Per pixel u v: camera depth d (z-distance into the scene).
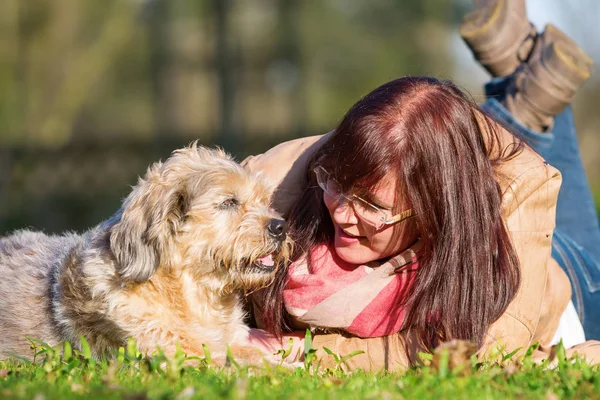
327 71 36.62
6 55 30.12
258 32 35.38
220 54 25.59
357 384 4.72
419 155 5.43
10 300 6.56
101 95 35.91
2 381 4.92
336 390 4.56
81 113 35.47
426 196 5.49
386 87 5.76
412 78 5.84
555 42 8.34
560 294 6.50
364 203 5.62
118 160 23.91
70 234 7.38
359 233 5.79
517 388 4.62
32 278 6.63
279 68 36.75
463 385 4.56
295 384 4.80
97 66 32.12
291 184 6.76
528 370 5.16
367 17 35.38
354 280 5.92
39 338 6.36
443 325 5.53
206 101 36.12
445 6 34.03
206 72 35.72
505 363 5.48
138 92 36.62
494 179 5.69
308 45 35.50
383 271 5.80
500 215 5.69
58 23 30.70
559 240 7.30
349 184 5.56
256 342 6.39
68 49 31.39
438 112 5.52
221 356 6.02
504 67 8.89
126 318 6.00
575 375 4.89
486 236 5.55
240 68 33.81
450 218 5.47
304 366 5.59
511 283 5.62
